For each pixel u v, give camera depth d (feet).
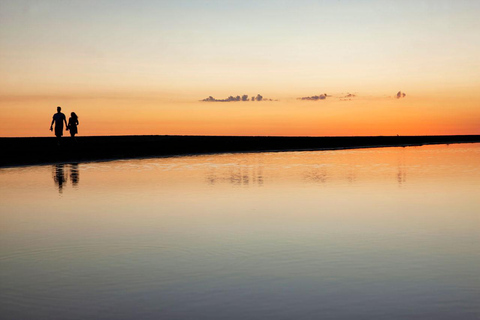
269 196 34.50
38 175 49.93
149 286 14.90
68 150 81.46
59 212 28.07
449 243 20.18
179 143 121.39
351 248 19.42
